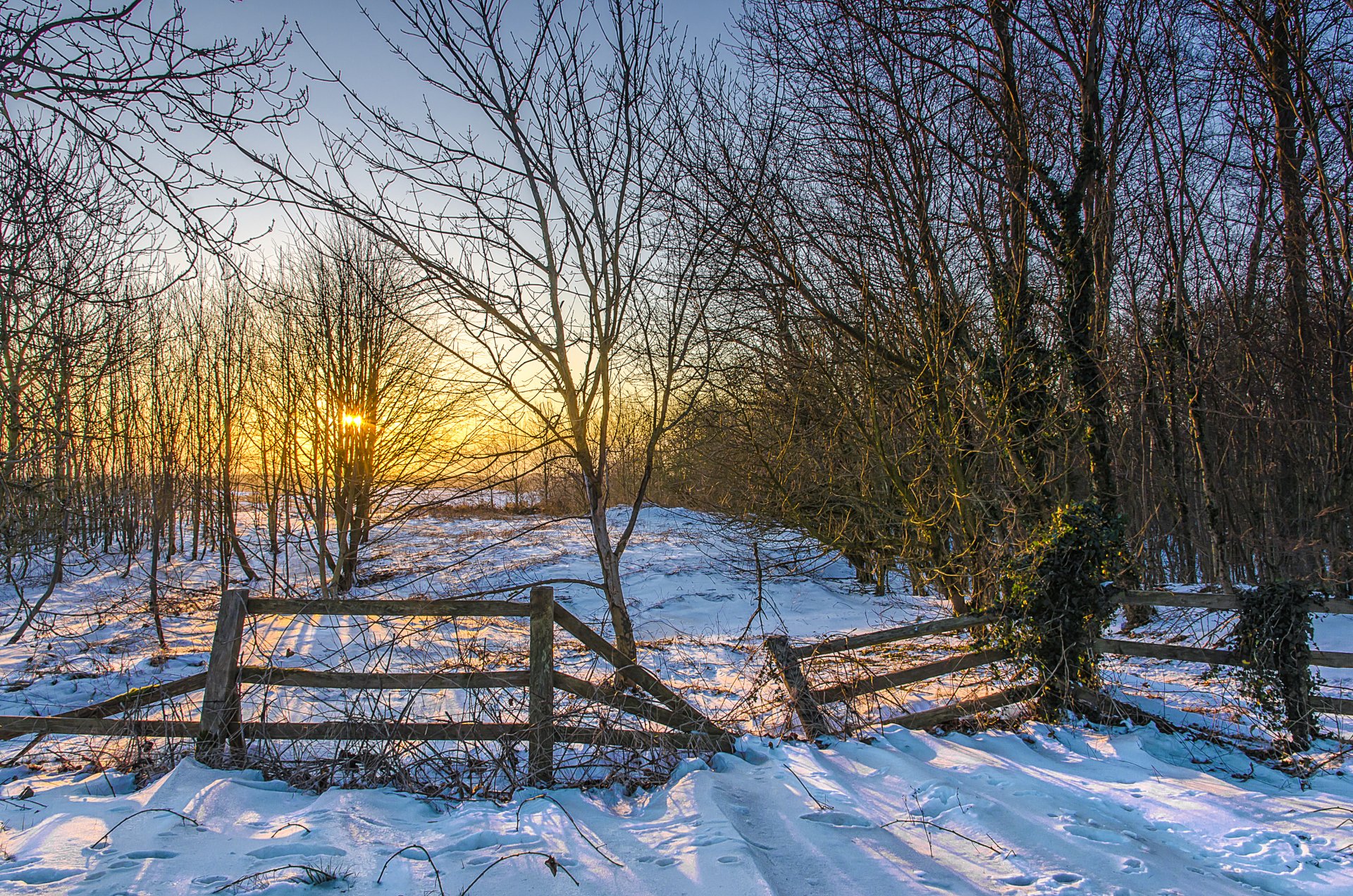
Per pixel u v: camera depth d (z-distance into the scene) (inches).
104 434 556.4
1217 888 141.7
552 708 199.3
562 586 765.9
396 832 153.6
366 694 200.4
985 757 216.1
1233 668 274.8
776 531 786.2
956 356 470.0
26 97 162.4
